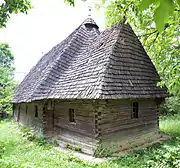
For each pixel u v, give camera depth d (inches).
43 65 662.5
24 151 357.7
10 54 1299.2
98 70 358.6
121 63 379.2
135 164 281.7
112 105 361.4
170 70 233.8
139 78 400.5
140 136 408.8
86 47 497.7
